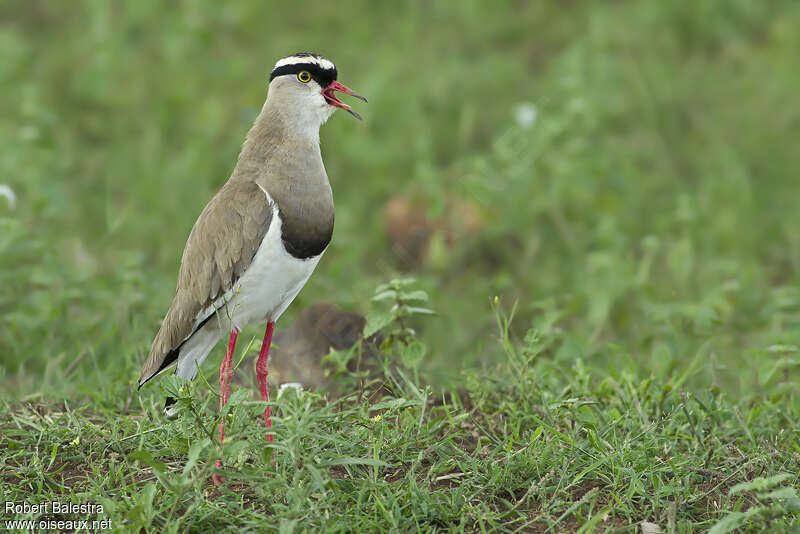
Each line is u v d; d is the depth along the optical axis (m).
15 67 19.20
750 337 12.12
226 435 7.76
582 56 19.09
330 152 17.62
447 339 12.41
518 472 8.33
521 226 15.29
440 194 15.12
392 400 8.91
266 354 8.98
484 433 9.05
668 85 19.53
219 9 21.77
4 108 17.89
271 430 7.74
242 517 7.62
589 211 15.65
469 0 22.61
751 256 14.95
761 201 16.53
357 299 12.59
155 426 8.98
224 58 20.39
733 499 8.10
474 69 20.31
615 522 7.80
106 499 7.54
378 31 22.03
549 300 11.44
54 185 14.33
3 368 10.54
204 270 8.67
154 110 18.75
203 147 17.14
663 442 8.87
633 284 13.09
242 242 8.51
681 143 18.39
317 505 7.53
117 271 12.59
